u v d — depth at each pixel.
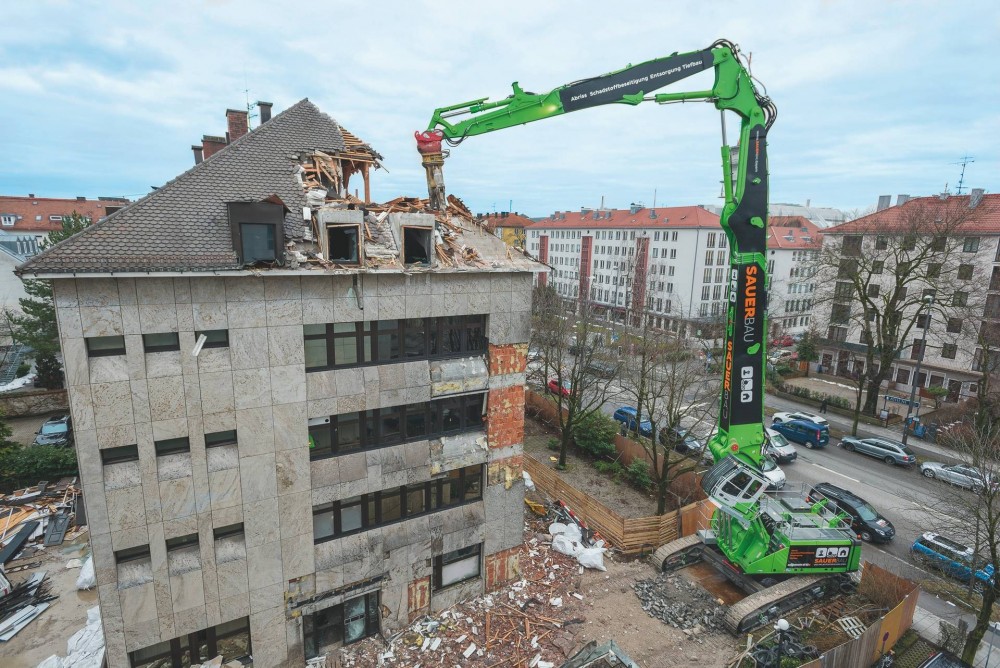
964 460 26.62
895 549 25.75
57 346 41.56
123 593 14.17
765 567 20.30
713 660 17.97
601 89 17.88
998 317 44.34
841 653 16.41
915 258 43.31
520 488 20.70
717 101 18.34
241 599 15.79
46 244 42.66
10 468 27.89
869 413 45.06
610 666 16.08
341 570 17.16
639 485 31.36
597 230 89.44
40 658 17.45
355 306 15.99
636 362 43.00
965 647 17.97
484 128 18.62
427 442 18.30
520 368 19.62
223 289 14.10
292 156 18.72
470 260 18.00
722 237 75.88
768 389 52.56
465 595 20.55
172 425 14.12
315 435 16.59
